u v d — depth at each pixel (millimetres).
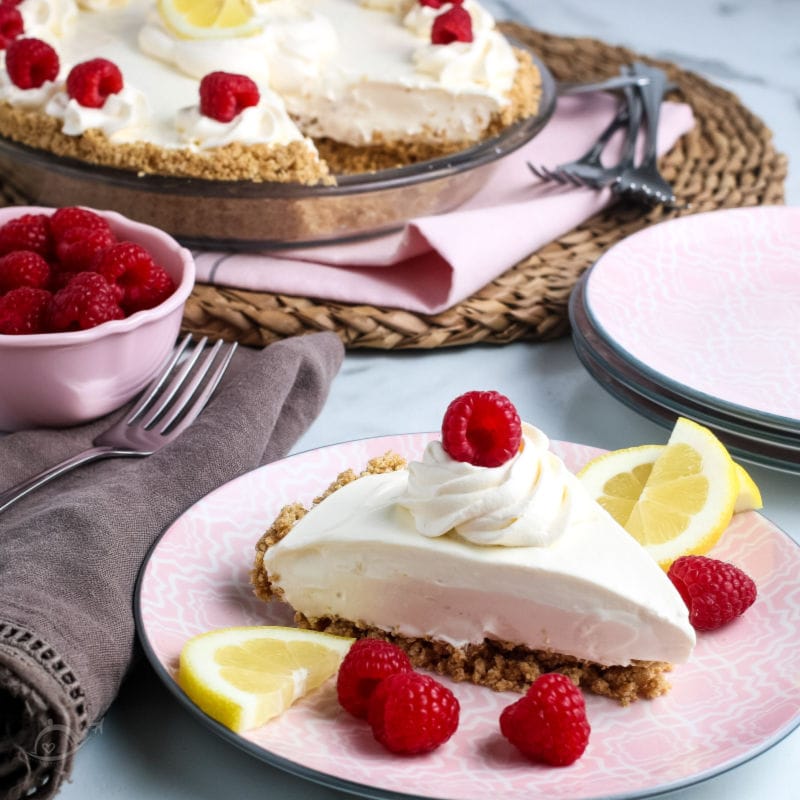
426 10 1127
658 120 1152
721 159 1154
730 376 941
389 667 777
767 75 1392
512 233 1024
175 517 854
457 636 823
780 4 1598
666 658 808
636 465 879
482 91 1076
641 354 946
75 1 1133
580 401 969
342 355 966
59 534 823
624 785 757
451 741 779
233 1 1087
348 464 879
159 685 814
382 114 1093
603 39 1459
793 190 1150
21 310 900
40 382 897
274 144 1018
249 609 826
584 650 814
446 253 993
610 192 1086
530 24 1492
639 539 852
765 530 854
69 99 1027
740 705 792
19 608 788
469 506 808
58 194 1027
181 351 957
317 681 791
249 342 983
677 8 1572
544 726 765
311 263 1023
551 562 808
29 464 894
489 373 986
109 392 916
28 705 762
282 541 821
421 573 815
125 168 1013
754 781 793
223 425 892
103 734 797
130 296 923
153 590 813
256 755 758
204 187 999
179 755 792
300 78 1089
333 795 783
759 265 1009
